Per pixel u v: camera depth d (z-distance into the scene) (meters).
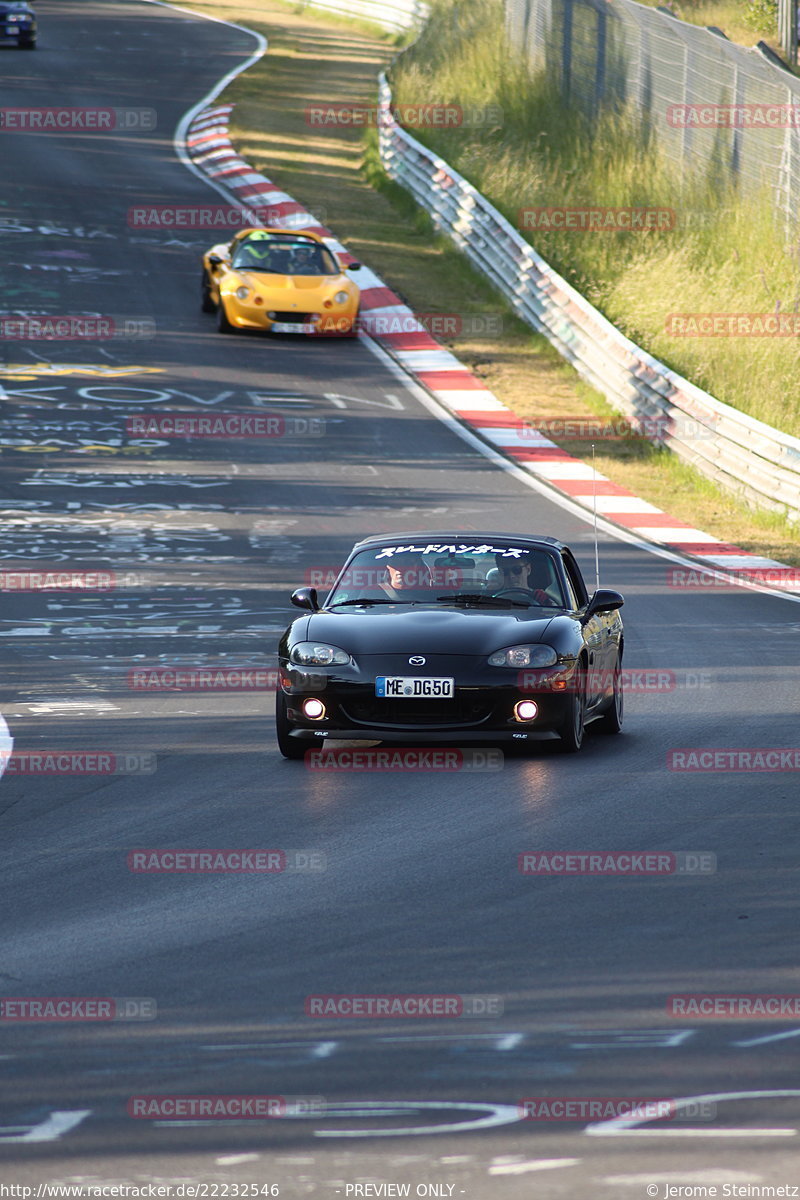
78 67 190.25
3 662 47.00
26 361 92.44
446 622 35.50
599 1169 14.84
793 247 104.94
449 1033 18.34
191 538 64.75
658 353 97.06
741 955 21.09
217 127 164.25
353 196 144.00
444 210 129.62
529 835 27.81
